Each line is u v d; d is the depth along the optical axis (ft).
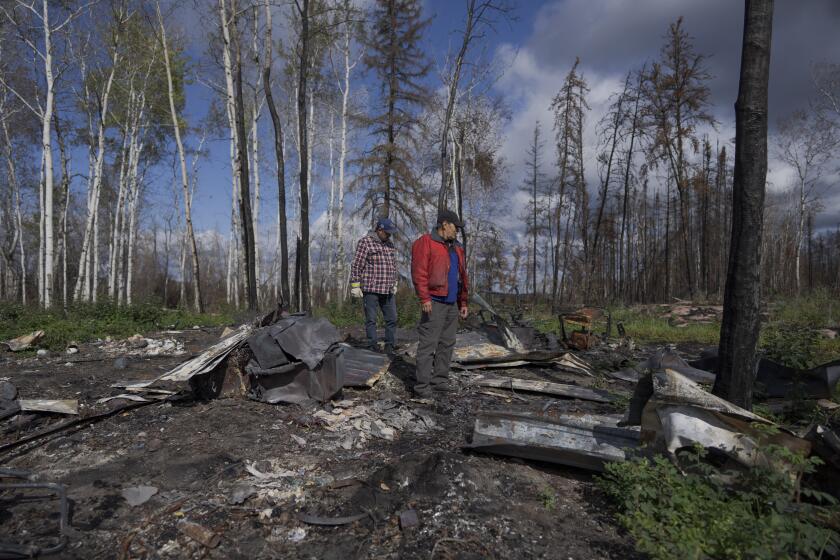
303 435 12.50
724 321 11.64
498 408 15.55
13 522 8.40
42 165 65.31
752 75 11.02
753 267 11.14
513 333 23.32
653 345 34.60
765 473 8.28
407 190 61.82
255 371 14.35
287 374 14.76
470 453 11.59
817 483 9.07
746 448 8.91
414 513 8.74
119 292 71.41
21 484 8.50
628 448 9.68
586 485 10.35
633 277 150.10
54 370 19.70
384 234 21.42
